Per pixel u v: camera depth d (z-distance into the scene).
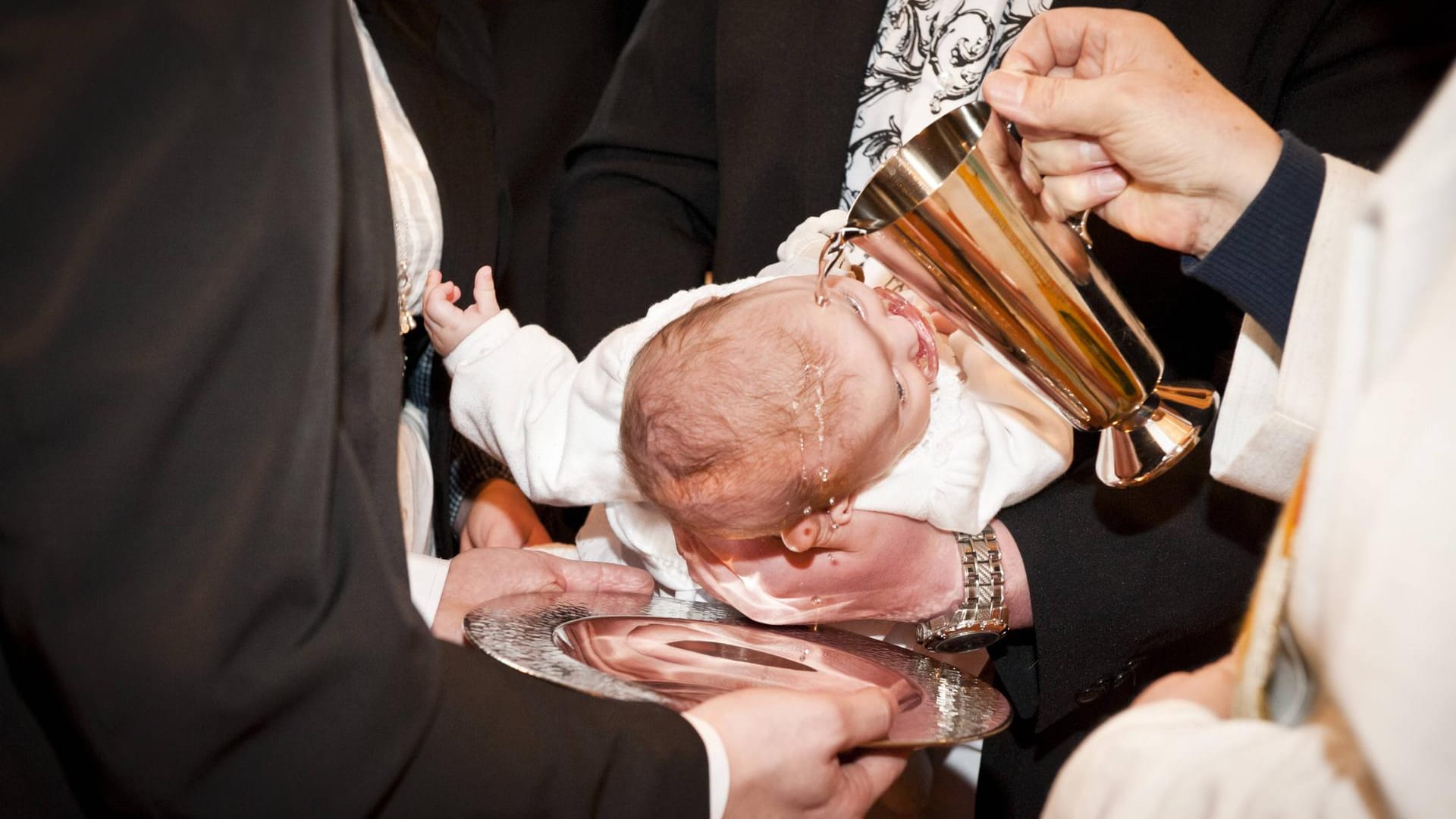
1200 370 1.66
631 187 2.08
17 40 0.77
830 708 1.05
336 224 0.86
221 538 0.78
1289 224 1.07
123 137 0.78
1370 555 0.53
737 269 1.92
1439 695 0.50
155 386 0.76
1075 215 1.21
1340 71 1.50
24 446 0.74
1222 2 1.54
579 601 1.36
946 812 1.66
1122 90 1.04
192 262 0.79
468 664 0.97
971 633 1.44
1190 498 1.44
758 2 1.93
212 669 0.77
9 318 0.74
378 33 1.66
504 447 1.55
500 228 1.89
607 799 0.94
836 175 1.87
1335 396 0.65
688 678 1.16
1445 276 0.57
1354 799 0.61
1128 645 1.42
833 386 1.29
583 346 1.93
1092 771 0.78
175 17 0.81
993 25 1.75
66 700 0.76
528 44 2.42
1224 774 0.69
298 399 0.83
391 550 0.93
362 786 0.84
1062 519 1.47
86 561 0.74
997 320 1.14
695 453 1.32
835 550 1.39
